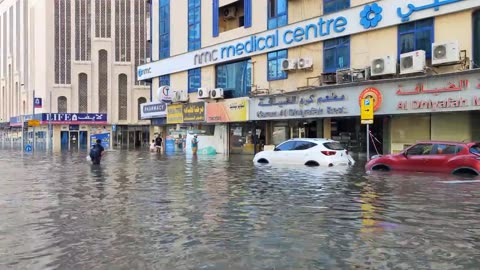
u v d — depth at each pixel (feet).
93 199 35.86
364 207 31.30
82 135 205.57
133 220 27.48
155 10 129.49
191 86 115.24
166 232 24.27
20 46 238.48
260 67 94.99
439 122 67.41
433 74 62.28
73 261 19.08
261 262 18.78
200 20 111.55
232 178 50.90
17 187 44.04
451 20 64.23
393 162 55.21
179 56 118.21
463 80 59.41
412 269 17.78
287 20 88.94
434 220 26.86
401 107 66.23
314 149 67.05
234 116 99.55
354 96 72.74
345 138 81.82
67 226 25.85
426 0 66.33
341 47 78.69
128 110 210.38
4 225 26.16
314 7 83.92
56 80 205.67
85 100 208.13
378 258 19.25
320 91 78.64
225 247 21.16
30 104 224.94
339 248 20.83
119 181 49.06
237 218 27.89
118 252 20.40
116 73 209.87
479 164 49.01
